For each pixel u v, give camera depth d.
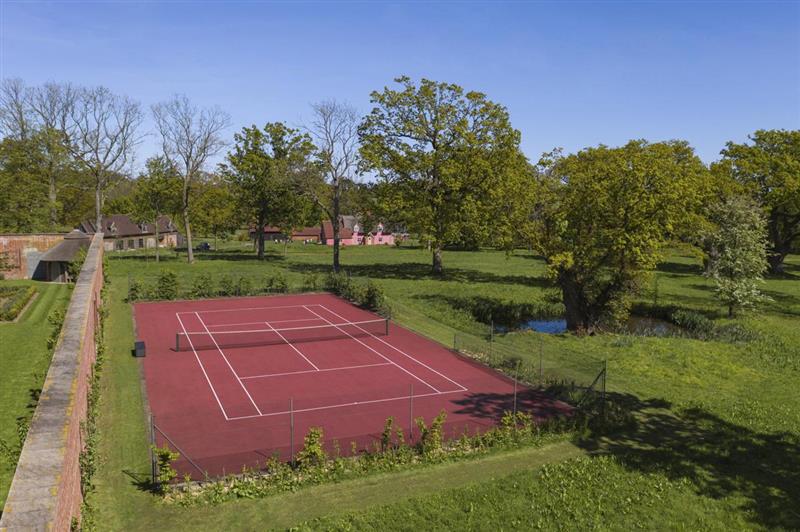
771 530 13.92
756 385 24.91
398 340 32.19
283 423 19.94
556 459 17.48
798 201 58.84
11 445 16.17
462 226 51.84
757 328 36.19
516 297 46.09
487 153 51.97
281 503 14.62
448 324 36.62
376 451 17.27
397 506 14.52
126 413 20.48
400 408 21.64
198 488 15.19
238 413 20.81
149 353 28.22
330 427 19.66
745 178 62.12
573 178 33.09
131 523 13.55
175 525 13.54
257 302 42.28
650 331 36.09
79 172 75.69
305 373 25.83
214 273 56.94
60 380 13.88
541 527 13.84
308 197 66.25
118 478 15.67
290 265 67.00
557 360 27.62
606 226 32.88
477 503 14.83
